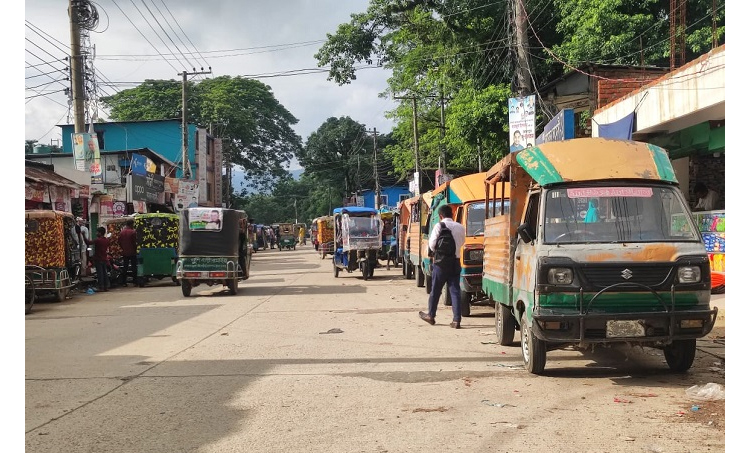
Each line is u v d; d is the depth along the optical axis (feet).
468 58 91.56
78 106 74.95
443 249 36.58
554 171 23.91
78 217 80.53
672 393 20.75
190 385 23.57
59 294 57.47
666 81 44.70
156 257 74.95
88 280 70.74
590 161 24.18
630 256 21.50
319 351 29.91
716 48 38.04
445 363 26.45
